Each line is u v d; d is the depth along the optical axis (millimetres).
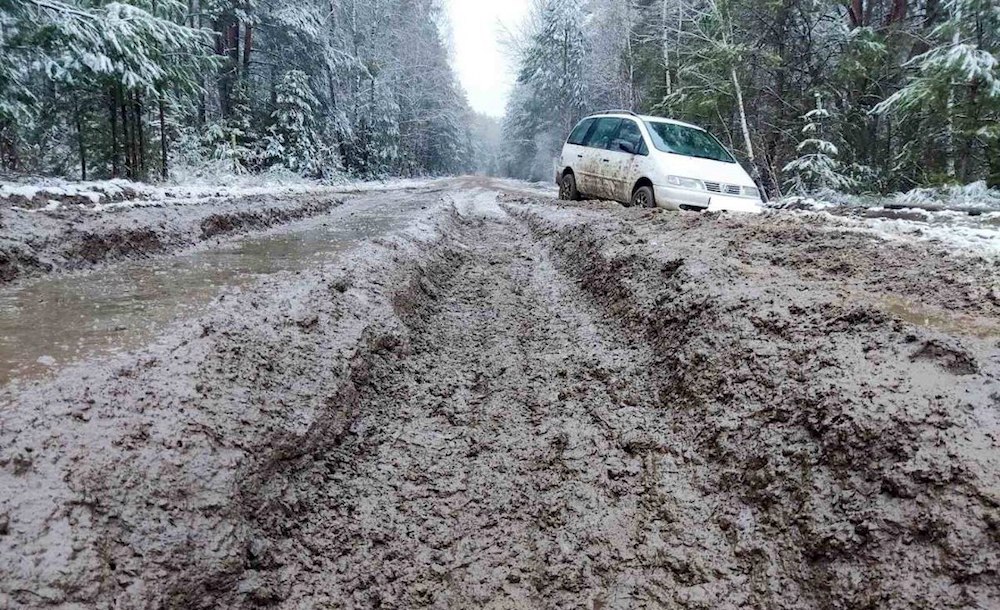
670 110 16109
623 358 3459
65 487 1619
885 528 1683
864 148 12922
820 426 2057
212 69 13305
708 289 3320
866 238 4336
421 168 45406
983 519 1536
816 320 2619
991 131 8734
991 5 9000
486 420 3014
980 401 1840
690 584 1918
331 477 2453
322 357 2965
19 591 1358
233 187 12094
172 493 1797
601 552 2104
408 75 36156
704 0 15727
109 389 2045
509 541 2203
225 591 1742
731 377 2596
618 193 8992
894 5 12992
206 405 2172
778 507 2012
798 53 13336
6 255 3863
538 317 4547
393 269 4836
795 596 1770
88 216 5039
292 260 4789
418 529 2248
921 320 2496
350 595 1924
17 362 2262
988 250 3613
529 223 9352
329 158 24938
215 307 3117
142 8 11555
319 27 23312
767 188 13945
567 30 34594
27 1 8664
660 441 2580
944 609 1462
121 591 1514
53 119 11125
